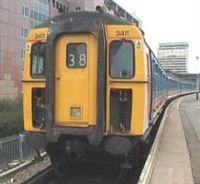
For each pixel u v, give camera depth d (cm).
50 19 1212
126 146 1164
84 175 1380
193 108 5128
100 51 1151
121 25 1177
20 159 1655
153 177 1130
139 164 1420
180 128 2412
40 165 1566
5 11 6856
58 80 1180
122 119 1177
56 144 1223
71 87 1173
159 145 1708
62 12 1273
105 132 1162
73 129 1158
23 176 1412
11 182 1338
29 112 1231
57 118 1180
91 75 1161
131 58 1173
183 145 1714
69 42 1175
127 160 1254
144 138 1248
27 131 1234
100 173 1394
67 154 1276
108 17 1180
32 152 1716
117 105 1178
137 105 1172
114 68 1177
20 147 1662
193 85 10725
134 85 1171
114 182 1304
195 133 2355
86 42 1166
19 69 7206
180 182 1075
